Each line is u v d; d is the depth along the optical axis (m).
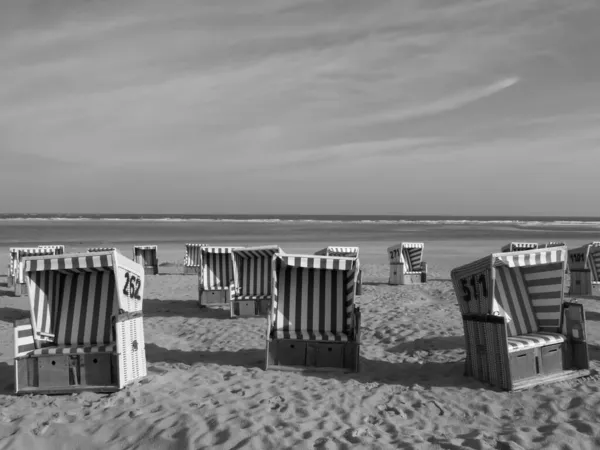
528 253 6.38
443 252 30.34
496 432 4.93
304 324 7.62
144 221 91.31
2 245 32.97
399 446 4.57
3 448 4.56
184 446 4.55
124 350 6.10
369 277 19.16
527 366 6.32
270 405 5.62
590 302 12.66
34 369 6.02
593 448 4.56
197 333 9.74
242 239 41.03
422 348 8.38
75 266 5.95
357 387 6.32
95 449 4.62
